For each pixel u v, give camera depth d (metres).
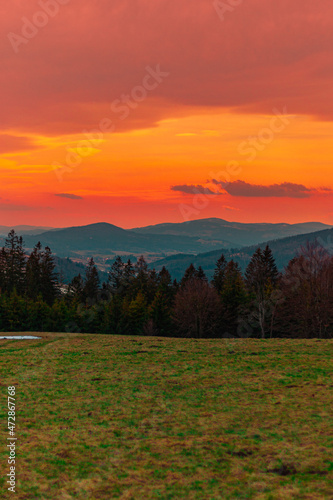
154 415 17.73
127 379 24.30
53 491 11.34
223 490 11.03
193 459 13.13
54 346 36.53
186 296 64.81
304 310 54.62
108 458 13.45
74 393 21.56
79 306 70.75
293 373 24.16
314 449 13.26
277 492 10.70
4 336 43.56
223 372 25.36
